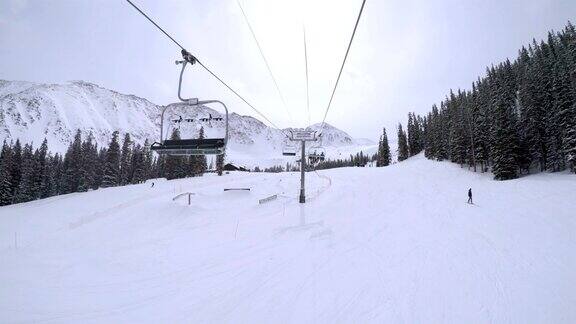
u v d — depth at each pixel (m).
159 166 95.75
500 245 16.89
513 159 47.88
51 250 17.81
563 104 45.12
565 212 24.39
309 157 35.28
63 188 80.75
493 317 9.06
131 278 12.34
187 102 9.73
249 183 54.00
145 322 8.59
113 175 71.00
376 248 16.02
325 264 13.31
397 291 10.55
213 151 10.09
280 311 9.05
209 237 19.81
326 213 26.70
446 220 23.67
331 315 8.80
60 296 10.48
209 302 9.80
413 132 103.94
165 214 30.03
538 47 76.19
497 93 60.19
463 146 63.38
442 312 9.15
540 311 9.61
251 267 13.15
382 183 48.19
